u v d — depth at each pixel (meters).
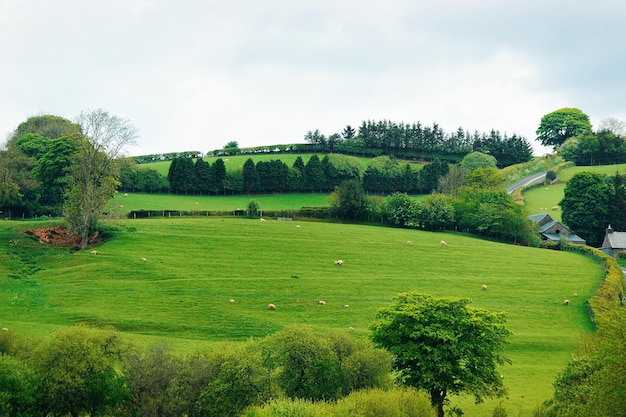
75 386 55.28
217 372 59.06
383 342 67.25
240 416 52.84
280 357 60.97
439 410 63.56
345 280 115.88
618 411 46.03
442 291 114.00
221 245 131.25
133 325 89.88
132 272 111.06
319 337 64.56
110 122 128.50
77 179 126.81
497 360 66.69
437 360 62.38
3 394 50.97
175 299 100.88
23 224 127.38
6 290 99.19
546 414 58.00
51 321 89.38
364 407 52.34
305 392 60.12
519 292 115.88
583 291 117.44
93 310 94.06
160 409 56.94
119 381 57.19
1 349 61.50
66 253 117.75
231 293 105.50
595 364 54.50
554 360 86.31
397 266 127.06
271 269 119.56
